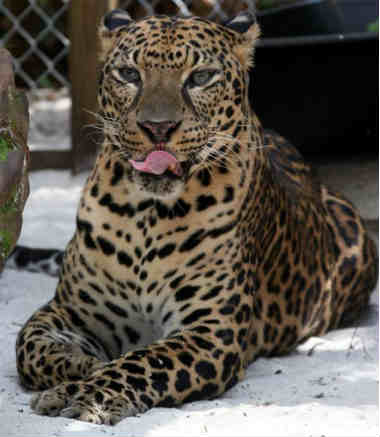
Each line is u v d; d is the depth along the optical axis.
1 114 4.82
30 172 14.03
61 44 16.98
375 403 5.61
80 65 13.43
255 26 6.17
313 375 6.31
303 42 12.60
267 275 6.88
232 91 5.95
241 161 6.20
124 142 5.64
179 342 5.77
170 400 5.46
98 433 4.80
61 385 5.34
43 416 5.11
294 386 6.04
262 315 6.84
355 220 8.22
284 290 7.08
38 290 8.52
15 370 6.32
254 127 6.58
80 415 5.05
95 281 6.20
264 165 6.68
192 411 5.37
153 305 6.19
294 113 13.02
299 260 7.25
